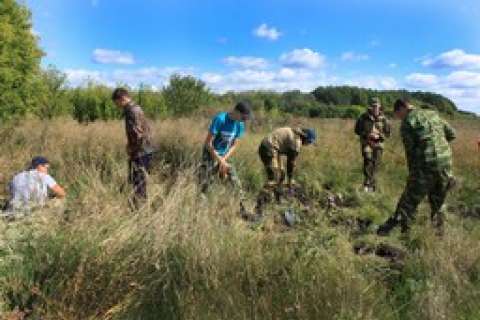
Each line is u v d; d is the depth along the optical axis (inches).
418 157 255.6
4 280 159.8
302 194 347.9
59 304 156.2
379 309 162.9
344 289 163.0
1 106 700.7
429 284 173.9
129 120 277.7
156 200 198.8
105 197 199.2
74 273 162.4
